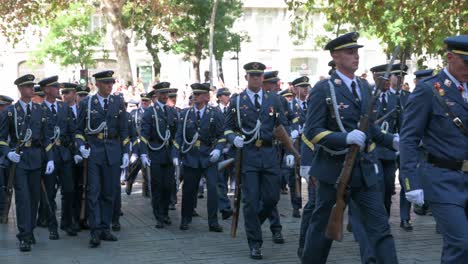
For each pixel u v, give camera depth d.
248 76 8.95
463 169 5.69
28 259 8.82
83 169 10.32
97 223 9.59
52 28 35.25
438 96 5.75
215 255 8.89
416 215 11.82
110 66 46.06
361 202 6.30
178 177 11.45
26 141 9.48
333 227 6.08
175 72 50.03
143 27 29.42
